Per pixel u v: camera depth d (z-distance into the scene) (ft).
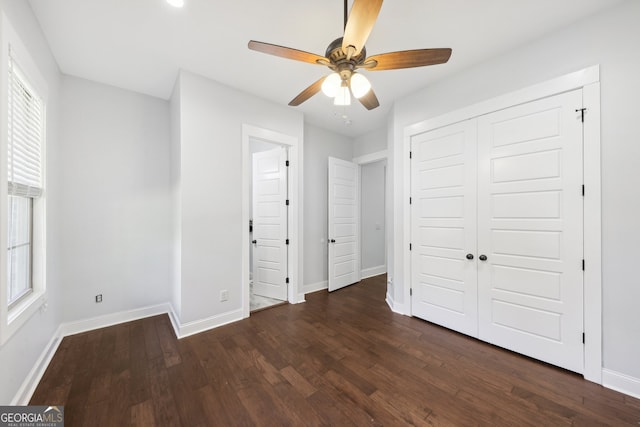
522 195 7.60
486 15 6.42
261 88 10.20
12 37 5.09
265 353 7.83
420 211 10.19
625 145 6.03
